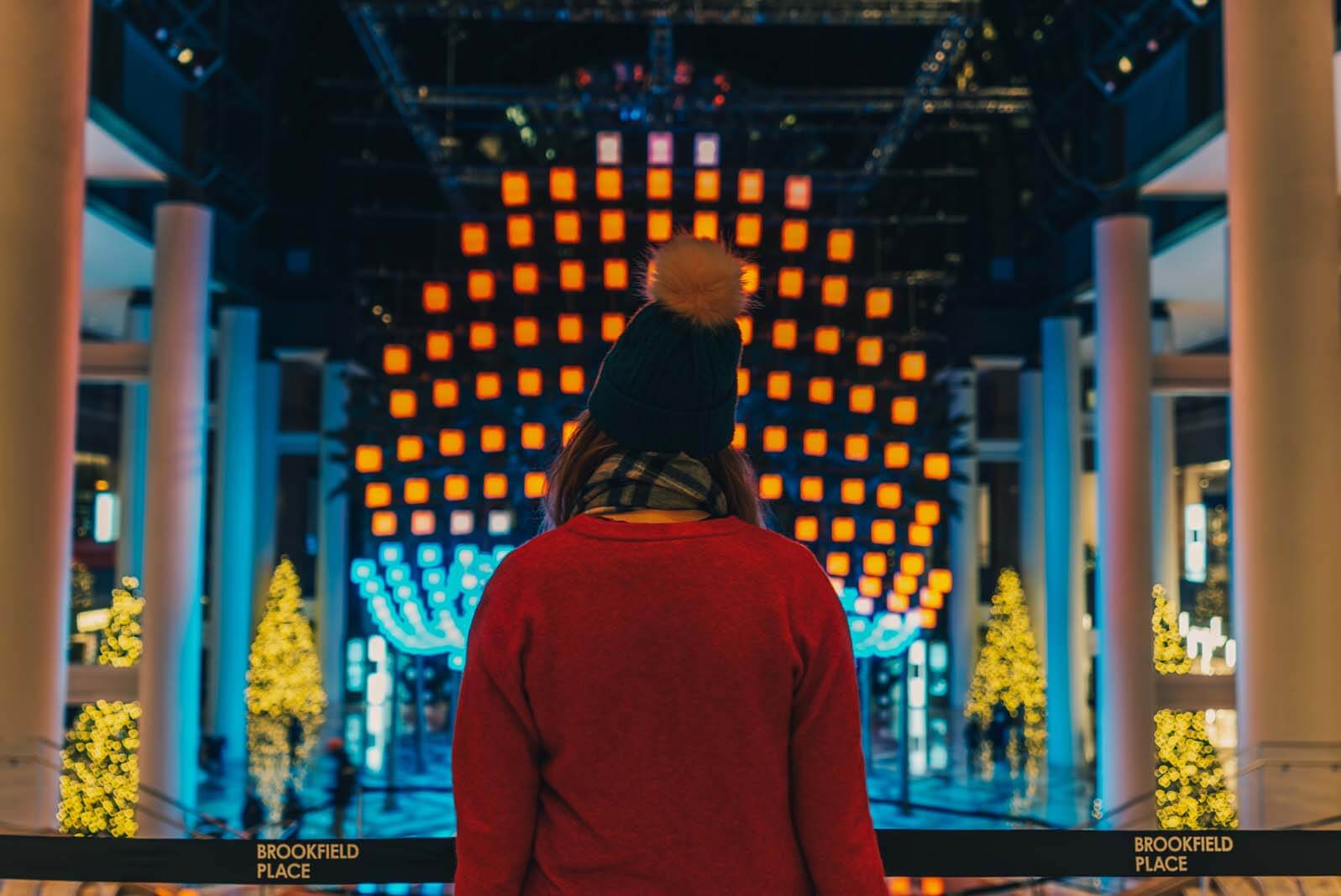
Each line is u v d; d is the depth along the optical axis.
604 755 1.30
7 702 8.61
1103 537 14.01
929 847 3.90
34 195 8.82
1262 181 9.72
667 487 1.42
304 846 3.94
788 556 1.42
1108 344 14.20
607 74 18.77
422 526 14.54
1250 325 9.74
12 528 8.68
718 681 1.31
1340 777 7.86
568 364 14.27
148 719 13.04
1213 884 5.53
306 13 25.69
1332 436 9.50
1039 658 21.89
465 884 1.32
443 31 27.47
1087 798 18.30
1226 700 12.99
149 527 13.55
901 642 14.88
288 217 24.78
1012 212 26.45
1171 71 12.91
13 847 4.03
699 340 1.40
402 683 23.66
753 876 1.31
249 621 20.78
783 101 18.19
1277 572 9.49
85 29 9.24
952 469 15.34
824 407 14.52
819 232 17.12
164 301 13.99
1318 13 9.72
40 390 8.80
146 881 3.98
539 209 15.22
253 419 20.67
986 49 26.64
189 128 14.23
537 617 1.33
